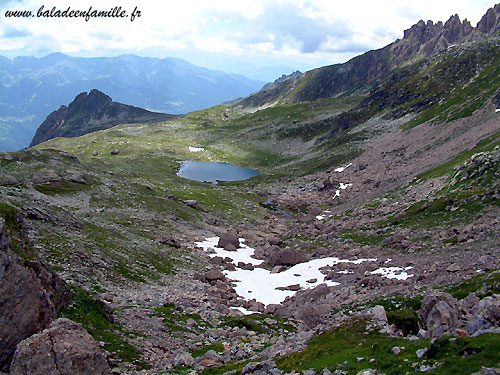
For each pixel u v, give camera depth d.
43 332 26.16
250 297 67.56
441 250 66.25
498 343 22.38
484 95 166.25
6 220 34.34
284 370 28.80
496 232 64.19
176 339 41.50
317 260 84.38
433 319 30.77
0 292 27.97
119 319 41.84
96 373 26.12
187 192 164.75
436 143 154.12
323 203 156.88
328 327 38.97
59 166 113.75
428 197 98.25
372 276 61.50
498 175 83.62
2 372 26.45
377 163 175.75
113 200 106.69
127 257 65.62
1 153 111.44
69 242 57.75
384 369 24.02
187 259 79.94
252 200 170.62
